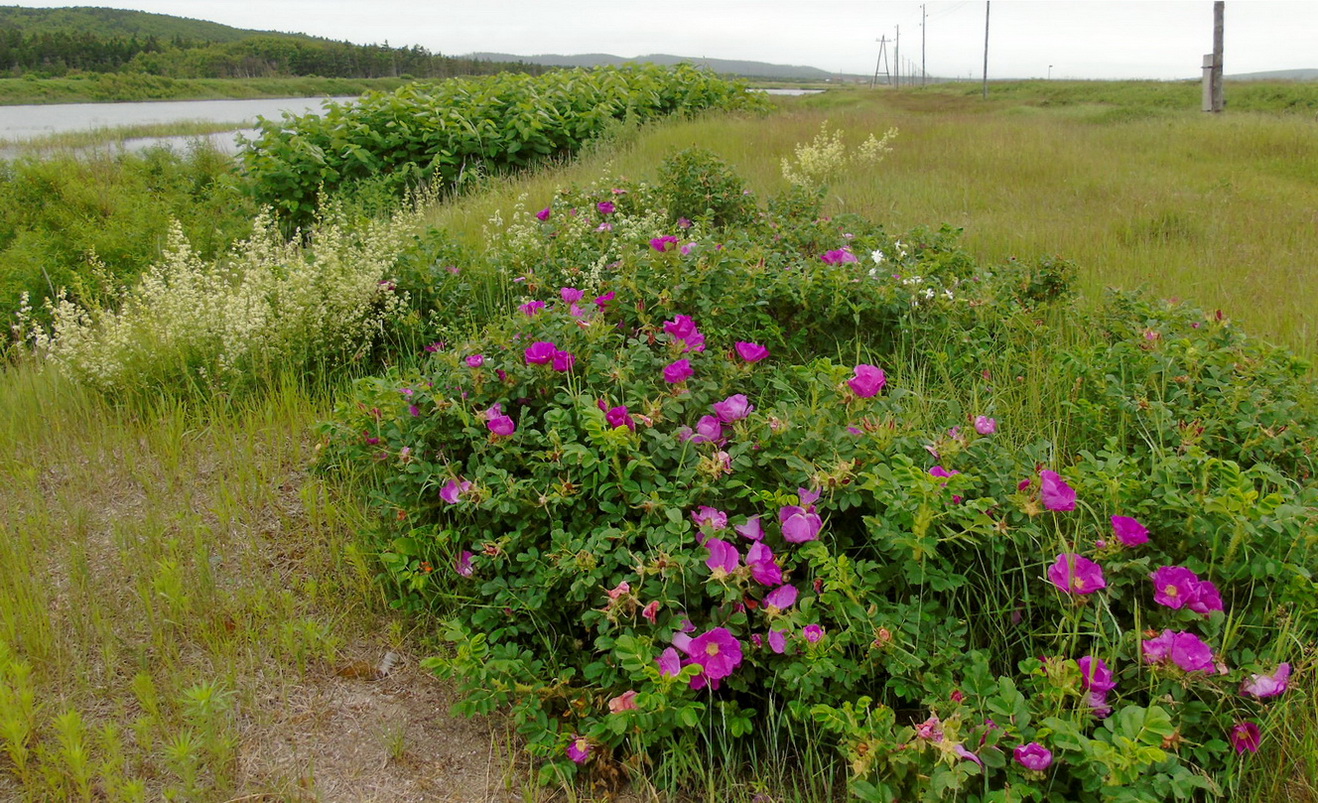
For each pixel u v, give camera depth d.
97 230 8.36
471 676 2.36
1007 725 1.96
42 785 2.13
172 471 3.53
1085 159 10.38
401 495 2.91
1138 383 3.48
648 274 3.91
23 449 3.77
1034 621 2.54
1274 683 2.07
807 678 2.17
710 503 2.52
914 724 2.13
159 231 8.52
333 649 2.69
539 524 2.67
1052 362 3.93
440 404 2.86
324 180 10.77
